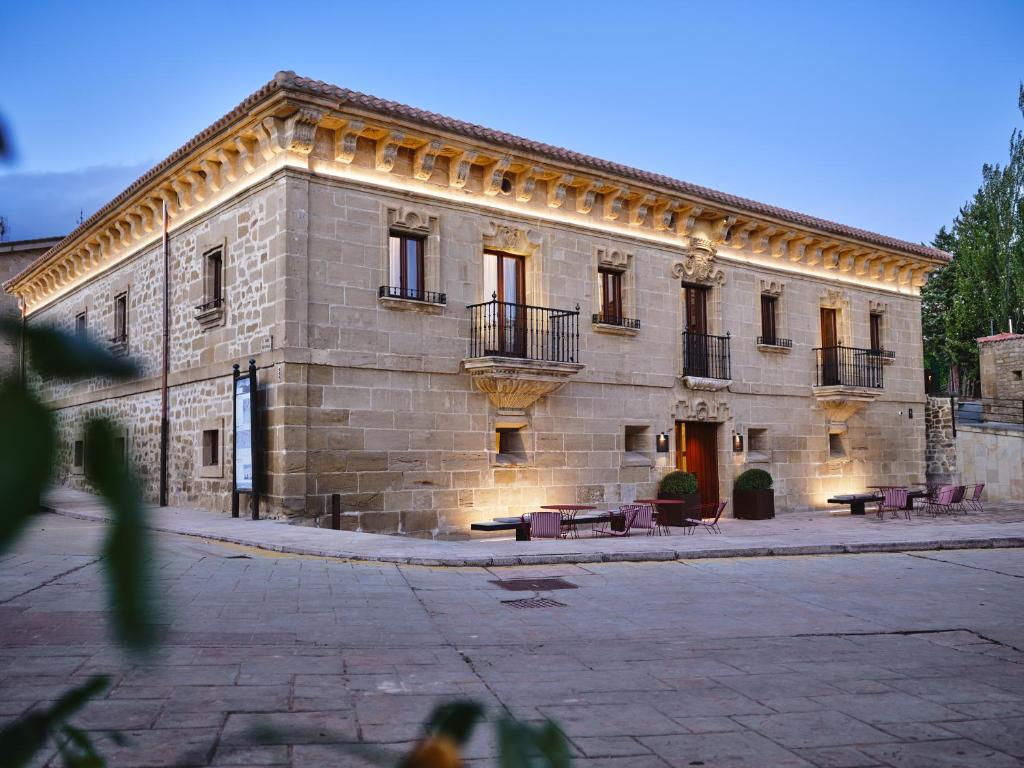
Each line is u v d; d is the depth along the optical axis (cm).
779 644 796
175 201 1973
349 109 1581
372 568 1154
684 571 1236
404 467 1692
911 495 2317
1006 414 3316
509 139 1808
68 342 56
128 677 588
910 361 2834
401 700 566
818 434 2525
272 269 1603
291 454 1550
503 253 1906
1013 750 498
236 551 1241
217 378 1773
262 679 604
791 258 2497
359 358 1644
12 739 84
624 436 2070
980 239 5194
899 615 955
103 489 58
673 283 2197
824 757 481
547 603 974
